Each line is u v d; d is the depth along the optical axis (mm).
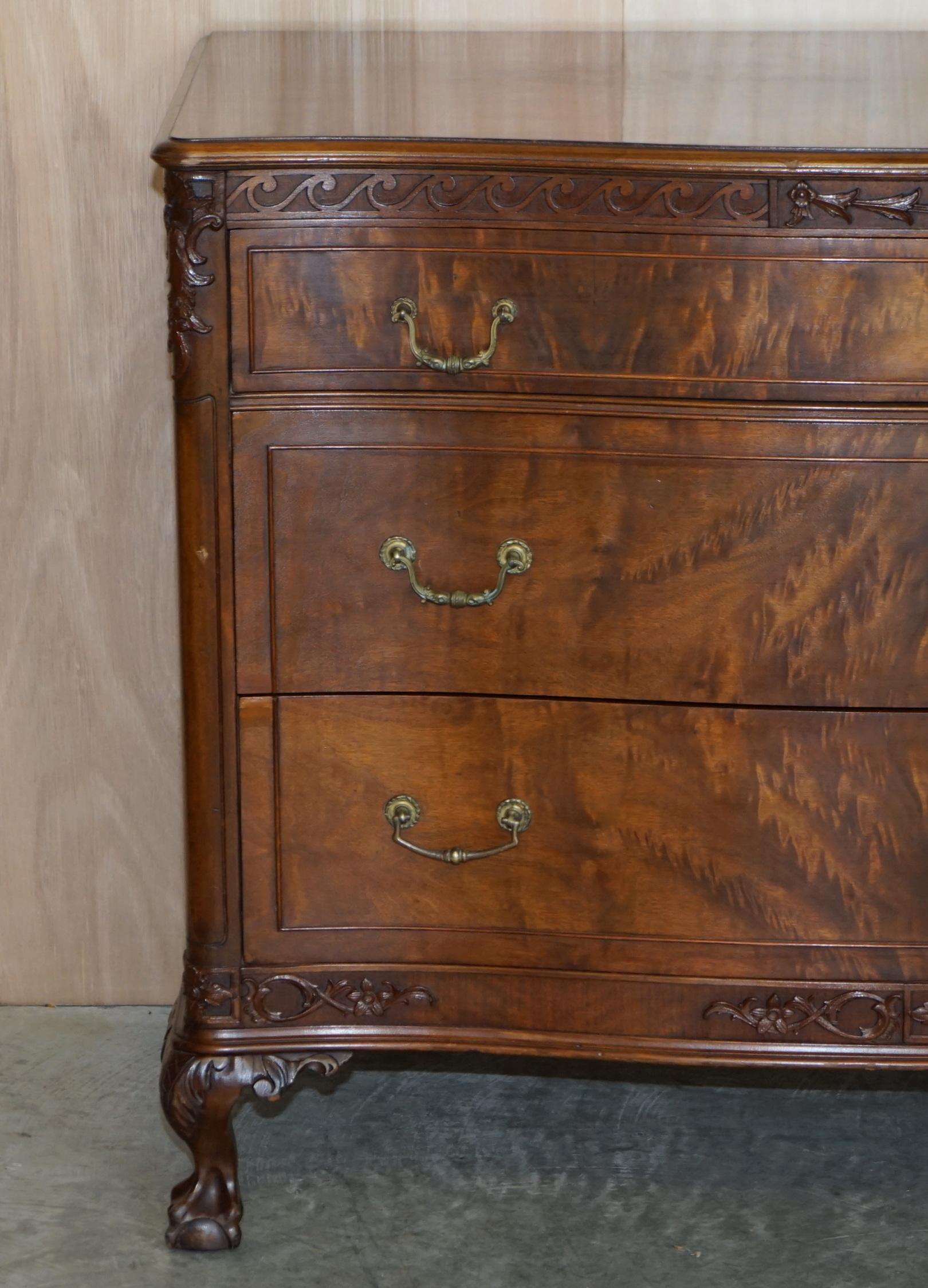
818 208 1359
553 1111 1881
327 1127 1843
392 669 1483
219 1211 1625
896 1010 1529
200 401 1425
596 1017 1548
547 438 1421
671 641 1460
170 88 1837
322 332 1407
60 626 1993
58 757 2035
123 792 2049
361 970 1557
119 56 1825
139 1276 1591
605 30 1893
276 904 1541
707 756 1484
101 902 2086
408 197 1373
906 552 1429
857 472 1415
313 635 1477
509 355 1406
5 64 1817
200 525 1452
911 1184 1749
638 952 1530
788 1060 1533
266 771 1510
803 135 1396
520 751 1496
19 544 1965
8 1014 2074
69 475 1945
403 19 1870
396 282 1393
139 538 1968
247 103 1522
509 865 1521
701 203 1366
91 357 1910
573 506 1436
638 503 1431
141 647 2004
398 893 1536
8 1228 1659
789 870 1506
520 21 1885
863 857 1499
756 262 1376
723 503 1427
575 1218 1686
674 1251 1633
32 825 2055
